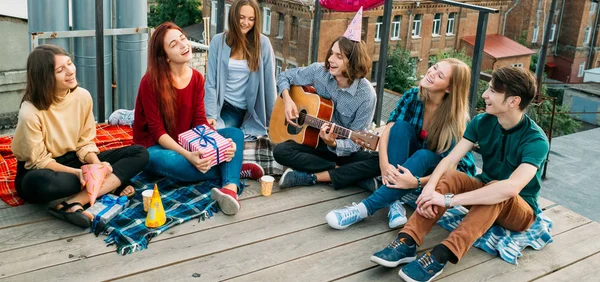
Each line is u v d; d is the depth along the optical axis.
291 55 34.28
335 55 3.26
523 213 2.69
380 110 4.31
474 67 3.64
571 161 17.45
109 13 6.23
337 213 2.88
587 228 3.11
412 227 2.58
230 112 3.84
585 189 15.70
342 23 33.00
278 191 3.27
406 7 36.22
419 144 3.14
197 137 3.06
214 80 3.75
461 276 2.58
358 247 2.77
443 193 2.65
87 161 2.93
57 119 2.78
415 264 2.47
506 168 2.74
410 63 36.59
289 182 3.26
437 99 3.01
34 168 2.78
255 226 2.87
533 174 2.54
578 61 43.53
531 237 2.83
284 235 2.82
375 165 3.25
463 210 3.05
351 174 3.27
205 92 3.77
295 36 33.91
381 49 4.08
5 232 2.67
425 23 37.44
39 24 6.09
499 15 42.06
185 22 45.34
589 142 18.97
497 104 2.57
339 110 3.44
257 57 3.69
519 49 40.75
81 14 6.18
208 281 2.41
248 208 3.05
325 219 3.00
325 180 3.35
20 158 2.78
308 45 32.81
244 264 2.55
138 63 6.46
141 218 2.81
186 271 2.47
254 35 3.65
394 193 2.90
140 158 2.97
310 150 3.41
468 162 3.02
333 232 2.88
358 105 3.37
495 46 40.31
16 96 9.69
